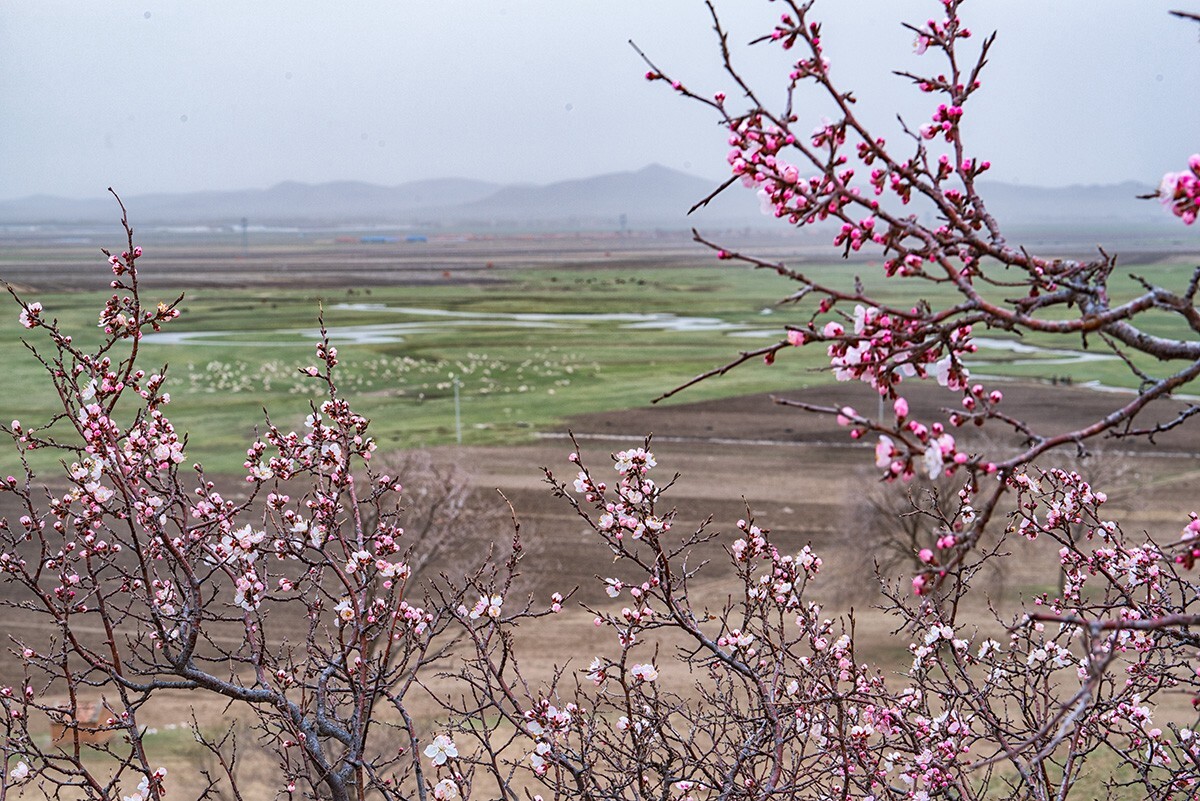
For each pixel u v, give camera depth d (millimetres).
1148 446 56250
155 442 6336
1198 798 5961
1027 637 6984
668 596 6215
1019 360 90188
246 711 25062
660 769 6043
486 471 52438
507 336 112500
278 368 86812
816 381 80250
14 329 104312
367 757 19203
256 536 5910
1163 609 6504
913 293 123312
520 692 25719
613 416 69625
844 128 3344
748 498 48219
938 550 3033
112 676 5992
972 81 3535
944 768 6426
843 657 6828
